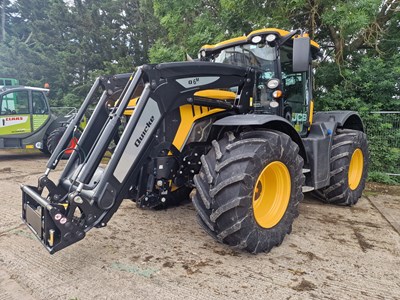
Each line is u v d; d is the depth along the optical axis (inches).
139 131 95.5
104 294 81.0
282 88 133.7
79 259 100.5
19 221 135.5
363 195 191.0
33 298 79.6
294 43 113.6
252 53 136.8
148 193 110.2
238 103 125.3
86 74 581.3
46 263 97.7
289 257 102.0
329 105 256.7
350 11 220.2
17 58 637.3
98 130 118.1
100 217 91.0
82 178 89.4
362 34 269.6
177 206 156.9
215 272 92.0
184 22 309.3
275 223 106.9
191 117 114.0
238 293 81.4
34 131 323.0
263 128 113.7
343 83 261.9
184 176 120.0
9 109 307.7
